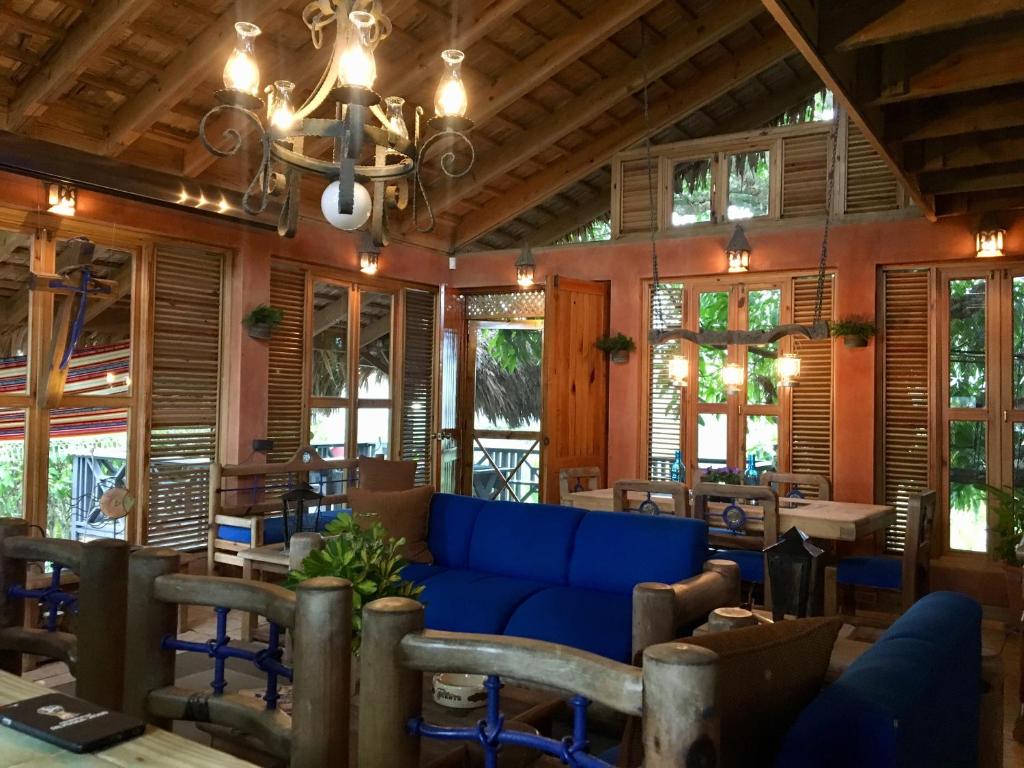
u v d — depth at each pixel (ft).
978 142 13.53
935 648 5.25
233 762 3.71
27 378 15.21
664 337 18.93
